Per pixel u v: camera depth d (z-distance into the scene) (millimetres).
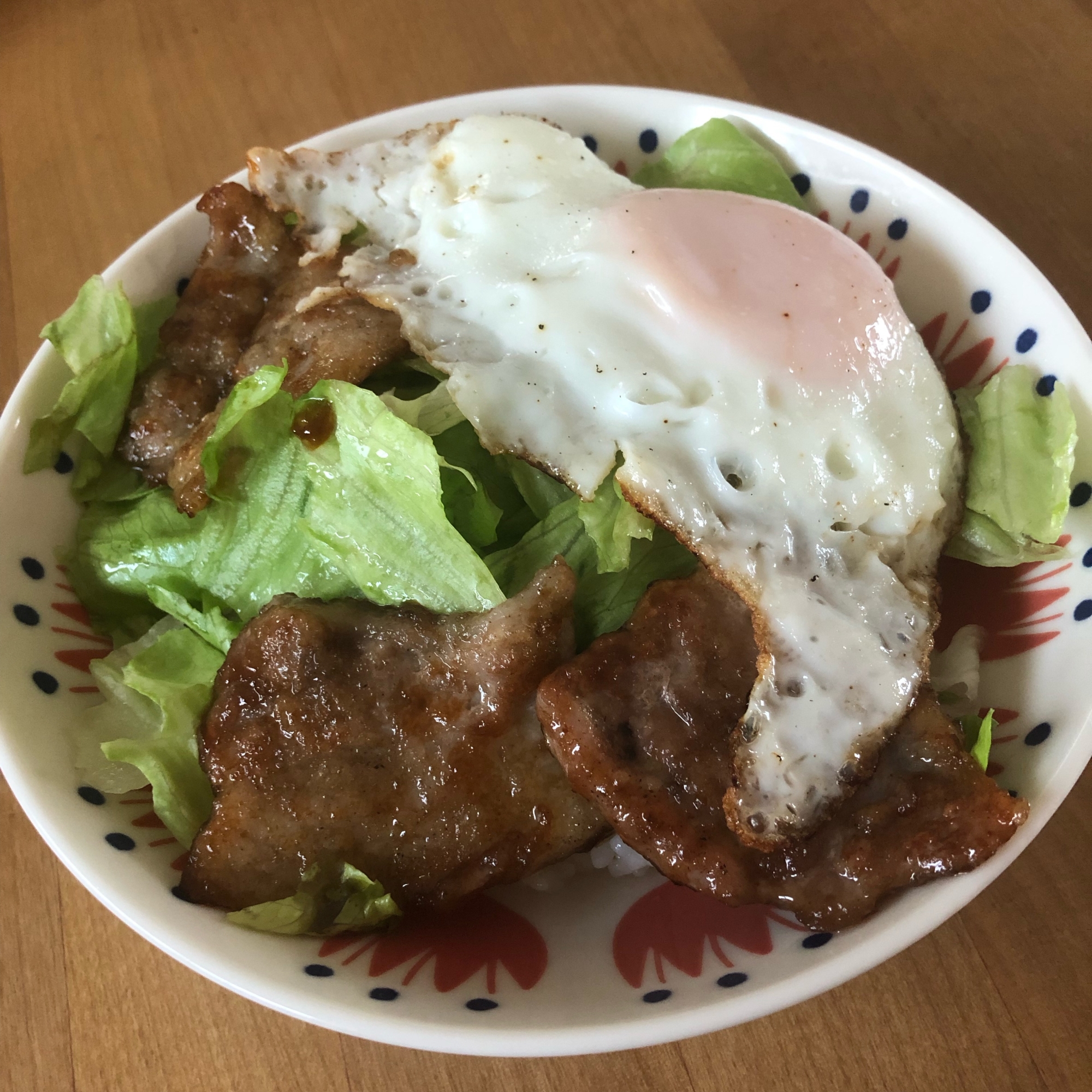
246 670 181
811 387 183
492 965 172
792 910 165
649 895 182
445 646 180
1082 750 164
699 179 220
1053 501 183
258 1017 184
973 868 159
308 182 215
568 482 184
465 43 290
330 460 189
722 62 270
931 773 169
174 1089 180
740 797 167
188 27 317
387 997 158
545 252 198
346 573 189
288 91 293
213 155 285
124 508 208
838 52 267
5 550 192
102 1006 187
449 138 216
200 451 193
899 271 216
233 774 176
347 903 173
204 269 218
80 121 301
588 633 191
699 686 177
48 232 279
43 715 182
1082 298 223
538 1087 176
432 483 181
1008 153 244
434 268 203
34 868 199
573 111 231
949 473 189
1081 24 257
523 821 178
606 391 187
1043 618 181
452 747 177
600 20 285
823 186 224
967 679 183
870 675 173
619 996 162
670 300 187
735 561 179
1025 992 175
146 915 161
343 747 177
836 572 179
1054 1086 169
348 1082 178
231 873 172
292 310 207
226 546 197
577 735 172
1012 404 192
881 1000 176
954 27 264
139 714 189
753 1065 174
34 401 202
